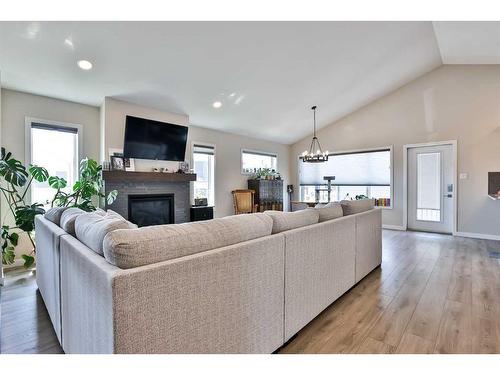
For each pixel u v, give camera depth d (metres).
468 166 5.16
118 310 0.92
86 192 3.75
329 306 2.27
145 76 3.77
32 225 3.25
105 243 1.05
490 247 4.28
